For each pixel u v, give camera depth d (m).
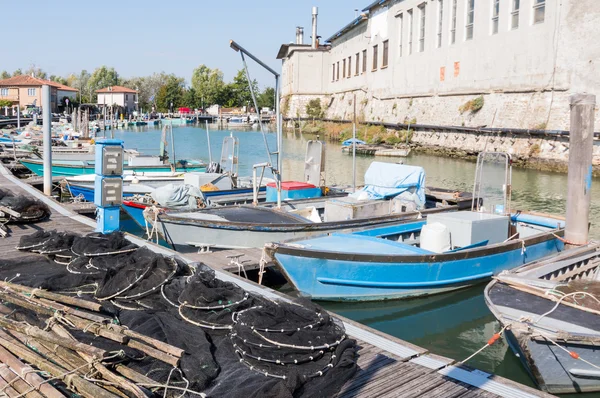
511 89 32.34
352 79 60.00
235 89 117.56
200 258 10.30
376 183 13.66
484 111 34.62
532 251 11.37
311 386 5.13
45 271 8.09
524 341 6.39
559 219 12.73
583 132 10.11
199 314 6.24
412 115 43.94
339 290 9.58
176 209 12.63
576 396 6.73
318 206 14.38
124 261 7.87
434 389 5.39
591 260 9.84
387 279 9.66
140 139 52.75
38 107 80.06
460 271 10.25
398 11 46.69
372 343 6.44
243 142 50.78
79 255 8.36
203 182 17.03
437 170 30.72
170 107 112.38
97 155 11.05
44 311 6.03
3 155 27.80
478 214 11.65
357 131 49.66
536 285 7.63
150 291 6.92
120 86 117.12
